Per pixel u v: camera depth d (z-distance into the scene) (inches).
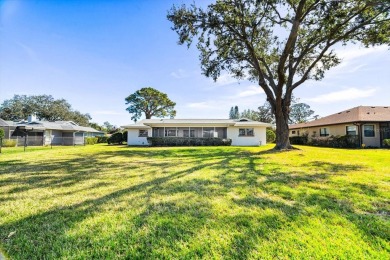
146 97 1628.9
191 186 171.5
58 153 494.9
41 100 1726.1
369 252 75.4
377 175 207.2
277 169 246.1
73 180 197.6
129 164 305.4
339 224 98.2
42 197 144.6
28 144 924.6
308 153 431.5
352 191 151.5
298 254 74.1
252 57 495.2
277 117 504.4
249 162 309.3
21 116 1619.1
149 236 88.3
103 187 171.2
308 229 93.0
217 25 423.5
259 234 88.9
